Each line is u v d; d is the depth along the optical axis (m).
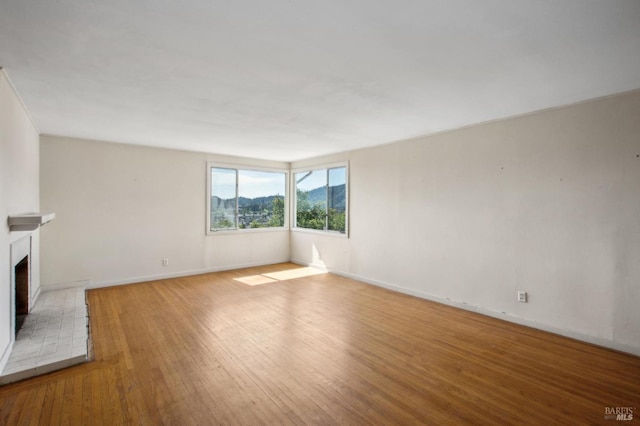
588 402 2.29
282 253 7.70
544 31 1.95
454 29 1.93
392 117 3.85
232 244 6.86
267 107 3.46
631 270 3.02
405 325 3.76
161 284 5.57
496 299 4.00
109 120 4.00
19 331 3.40
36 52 2.23
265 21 1.84
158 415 2.12
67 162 4.96
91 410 2.19
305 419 2.09
